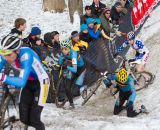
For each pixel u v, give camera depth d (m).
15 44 11.05
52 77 21.11
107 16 24.48
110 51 24.27
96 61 22.94
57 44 22.45
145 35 27.28
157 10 29.52
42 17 38.88
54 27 36.25
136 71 21.64
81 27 22.80
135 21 27.72
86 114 18.67
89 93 21.08
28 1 44.41
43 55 21.20
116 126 14.73
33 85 12.14
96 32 23.05
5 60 12.16
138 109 18.45
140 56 21.64
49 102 21.56
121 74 18.05
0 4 43.12
